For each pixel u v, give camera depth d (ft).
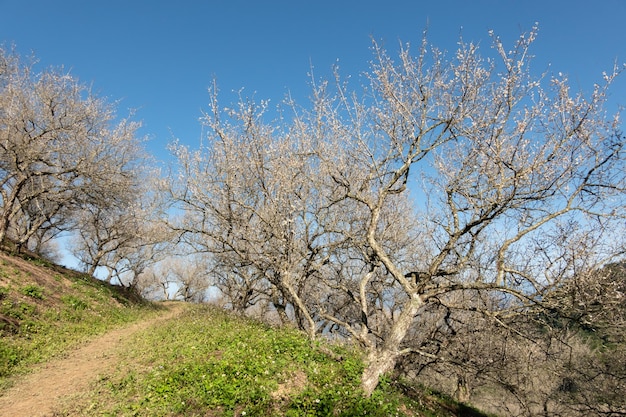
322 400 29.71
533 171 33.14
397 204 56.90
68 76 73.46
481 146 34.65
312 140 49.08
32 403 29.48
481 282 37.40
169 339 46.93
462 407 60.95
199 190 49.75
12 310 48.93
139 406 27.86
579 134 32.09
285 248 47.09
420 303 37.91
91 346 47.75
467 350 49.47
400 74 38.19
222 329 49.83
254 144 48.91
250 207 47.06
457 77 36.60
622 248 33.94
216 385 29.63
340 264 61.05
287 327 51.57
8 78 73.41
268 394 29.14
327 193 49.80
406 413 40.68
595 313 34.81
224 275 75.20
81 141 74.33
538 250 36.37
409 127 38.29
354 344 45.03
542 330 42.24
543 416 48.26
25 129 71.26
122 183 79.77
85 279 86.94
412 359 57.26
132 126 83.51
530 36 32.91
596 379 47.16
